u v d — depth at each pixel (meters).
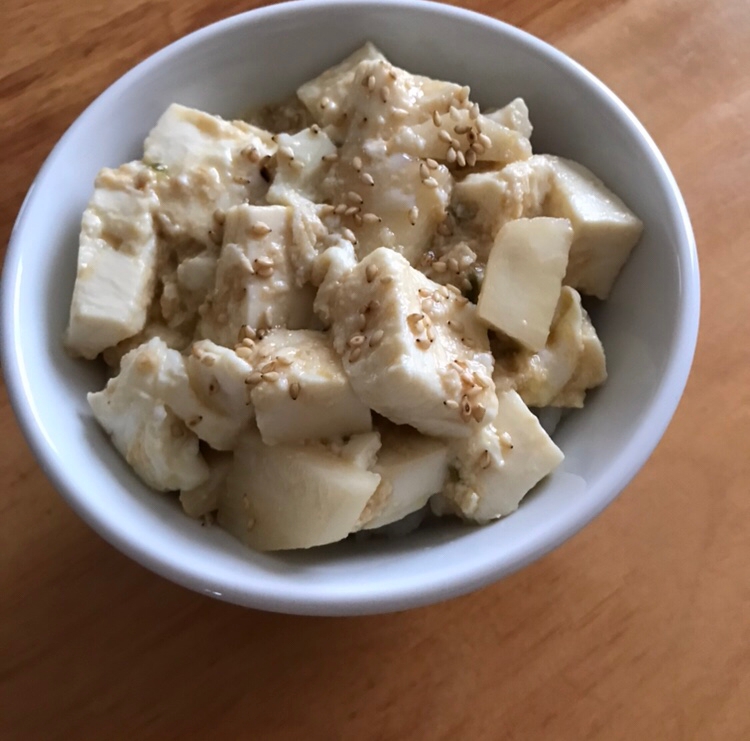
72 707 0.15
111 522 0.13
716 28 0.21
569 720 0.16
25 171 0.19
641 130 0.16
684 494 0.17
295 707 0.15
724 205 0.20
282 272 0.15
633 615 0.16
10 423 0.17
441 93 0.16
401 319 0.14
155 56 0.17
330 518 0.14
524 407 0.15
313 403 0.14
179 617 0.16
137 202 0.16
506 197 0.16
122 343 0.16
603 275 0.16
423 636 0.16
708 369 0.18
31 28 0.20
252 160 0.17
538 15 0.21
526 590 0.16
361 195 0.16
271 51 0.18
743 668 0.16
